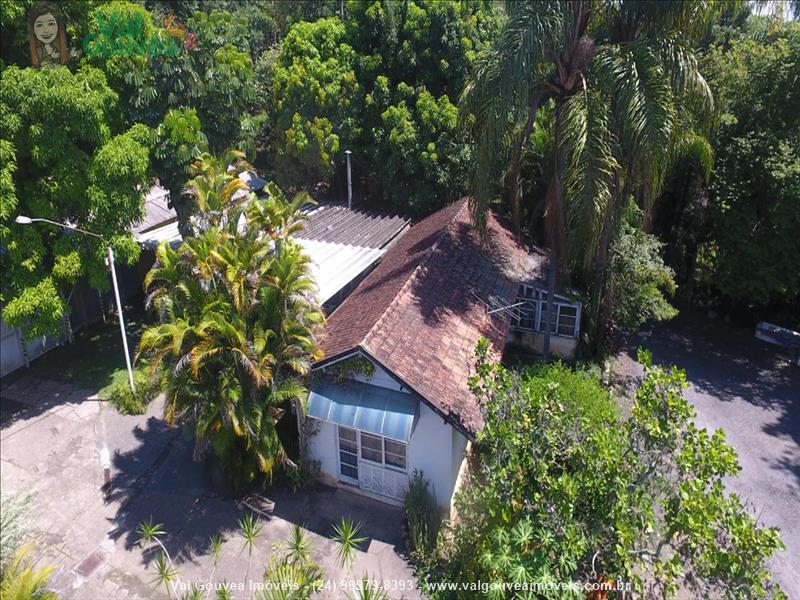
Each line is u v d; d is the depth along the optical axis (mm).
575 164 15836
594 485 9805
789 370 22781
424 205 27078
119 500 15898
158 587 13391
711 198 24266
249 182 30188
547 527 9680
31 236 17969
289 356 14320
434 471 14867
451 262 20219
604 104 16094
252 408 13906
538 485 10289
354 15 27891
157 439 18266
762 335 24641
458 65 25906
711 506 9023
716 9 16344
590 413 12266
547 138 22391
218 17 23734
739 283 23906
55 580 13586
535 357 22125
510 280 20953
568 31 16234
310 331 14609
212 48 22844
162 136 20797
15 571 11297
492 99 16125
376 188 30375
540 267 22266
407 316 16375
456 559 12297
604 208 15984
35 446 17844
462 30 25703
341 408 14312
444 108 25375
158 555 14164
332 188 31766
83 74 18875
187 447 17922
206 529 14961
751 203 23141
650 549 11023
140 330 24234
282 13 43562
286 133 27812
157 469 17031
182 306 14711
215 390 13875
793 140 22297
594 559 9539
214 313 13547
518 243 23609
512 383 11461
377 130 26969
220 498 15938
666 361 23203
